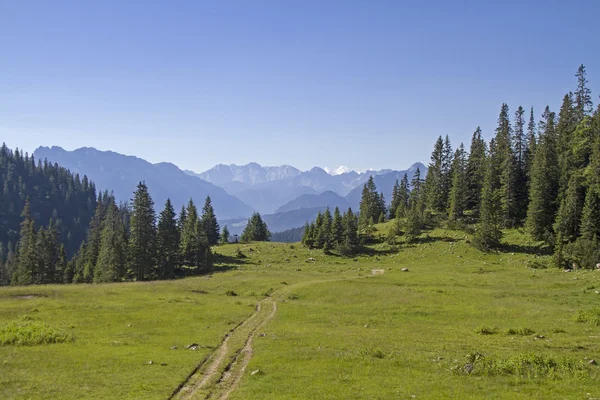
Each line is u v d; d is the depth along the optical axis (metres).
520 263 91.31
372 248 127.06
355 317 42.22
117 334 33.44
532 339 31.20
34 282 115.00
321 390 19.78
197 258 115.62
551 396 18.73
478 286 63.50
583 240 85.81
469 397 18.66
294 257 125.06
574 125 125.56
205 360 25.80
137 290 60.41
